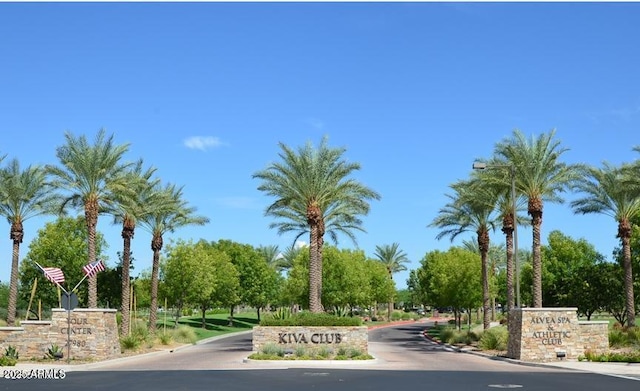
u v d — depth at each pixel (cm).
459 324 6756
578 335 3606
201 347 5144
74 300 3428
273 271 9350
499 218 5188
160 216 5444
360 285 7850
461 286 6500
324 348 3784
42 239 6319
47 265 6253
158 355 4203
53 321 3659
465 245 8925
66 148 4222
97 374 2703
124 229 4972
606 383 2269
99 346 3622
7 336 3622
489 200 4897
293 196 4409
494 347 4288
